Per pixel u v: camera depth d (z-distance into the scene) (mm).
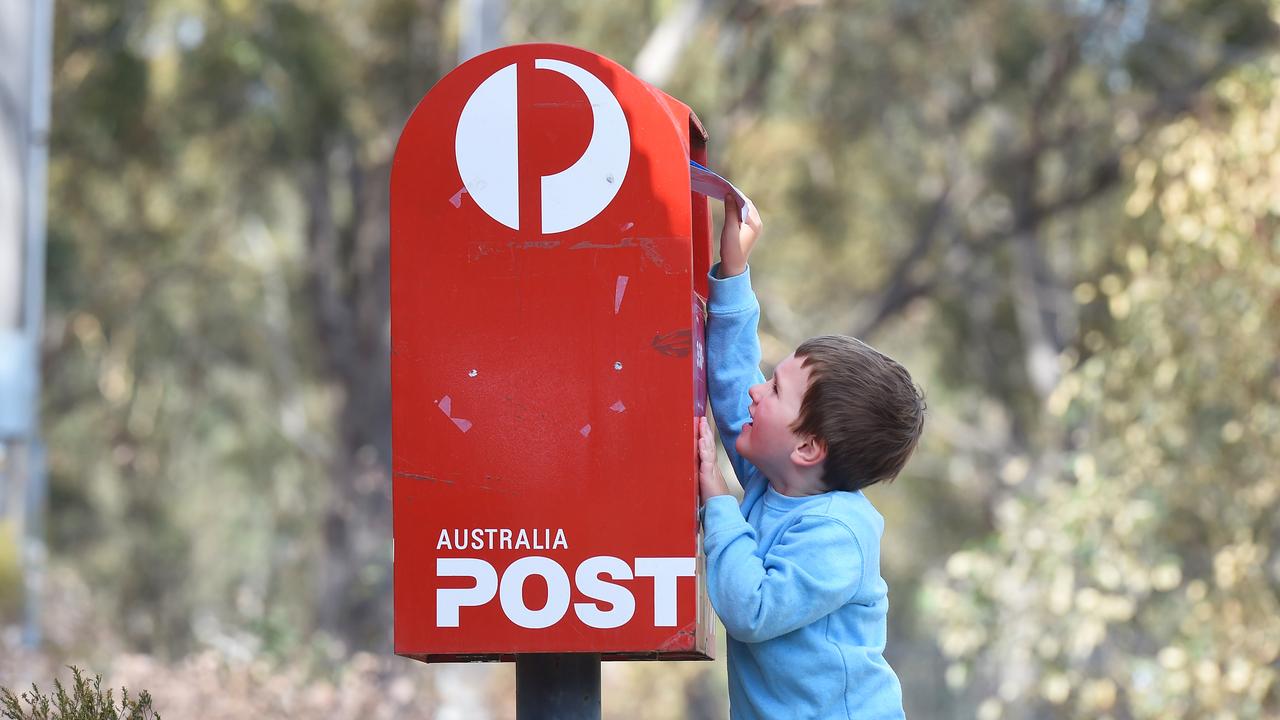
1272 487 15500
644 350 4875
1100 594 16641
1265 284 15617
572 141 4930
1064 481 19719
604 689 25688
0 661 13102
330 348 31734
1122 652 17531
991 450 34594
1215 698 14812
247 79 23828
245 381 38625
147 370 36031
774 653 4973
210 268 33406
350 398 31422
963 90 29703
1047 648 16062
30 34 16500
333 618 28828
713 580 4895
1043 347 31734
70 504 36062
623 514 4840
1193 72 26078
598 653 4941
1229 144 16250
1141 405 16156
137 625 19891
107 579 37156
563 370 4883
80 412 36125
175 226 30312
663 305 4887
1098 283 27719
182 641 19750
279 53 23625
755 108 28594
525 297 4910
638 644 4801
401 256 4938
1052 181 31438
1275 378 15734
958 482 36531
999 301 33500
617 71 4945
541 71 4953
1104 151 28172
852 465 5078
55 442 35562
